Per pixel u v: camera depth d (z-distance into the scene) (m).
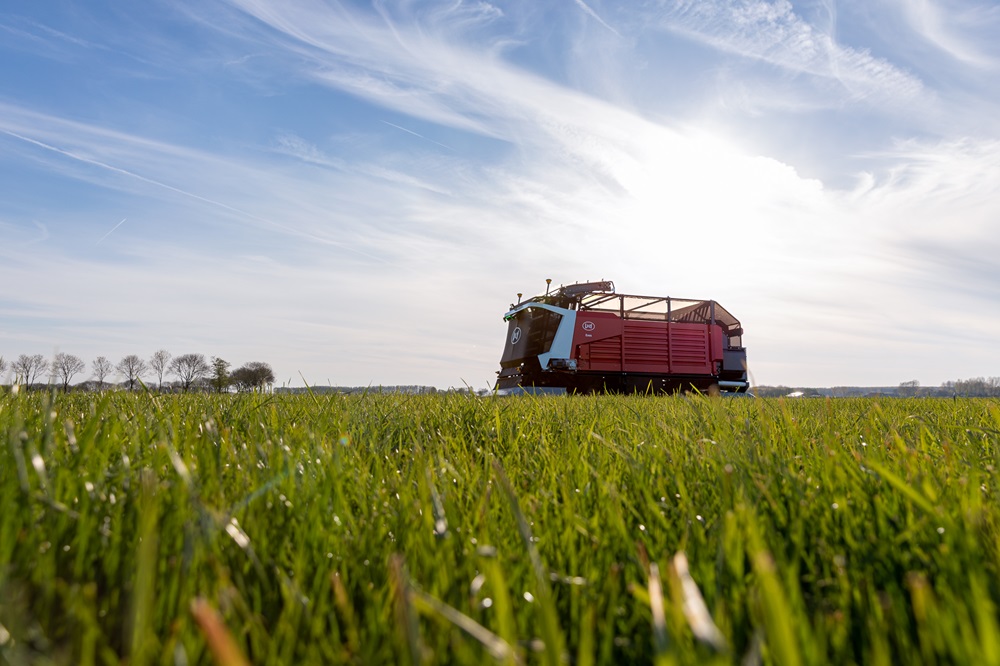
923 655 1.04
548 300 23.56
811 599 1.45
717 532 1.75
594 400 6.50
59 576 1.40
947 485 2.10
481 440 3.73
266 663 1.07
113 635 1.19
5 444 2.01
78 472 1.91
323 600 1.30
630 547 1.61
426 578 1.38
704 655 0.99
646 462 2.74
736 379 23.59
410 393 6.30
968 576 1.27
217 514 1.48
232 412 3.99
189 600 1.19
